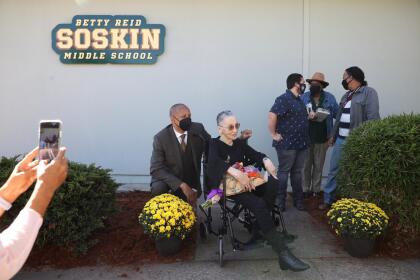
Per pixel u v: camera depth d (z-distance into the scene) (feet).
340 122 17.31
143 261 12.64
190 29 20.93
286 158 17.31
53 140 5.64
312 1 20.84
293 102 17.08
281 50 21.02
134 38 20.77
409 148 12.57
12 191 5.44
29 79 21.03
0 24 20.75
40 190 4.91
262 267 12.28
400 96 21.22
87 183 12.63
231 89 21.16
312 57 21.06
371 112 16.14
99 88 21.15
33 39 20.88
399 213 12.87
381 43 21.04
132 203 18.22
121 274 11.91
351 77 16.67
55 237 12.53
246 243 13.25
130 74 21.12
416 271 12.01
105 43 20.77
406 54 21.09
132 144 21.40
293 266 11.38
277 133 17.39
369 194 13.24
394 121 13.69
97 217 13.30
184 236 12.94
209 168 12.92
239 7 20.88
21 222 4.72
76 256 12.69
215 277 11.68
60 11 20.79
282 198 17.63
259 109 21.22
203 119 21.27
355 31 20.98
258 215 12.04
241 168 13.12
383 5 20.90
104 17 20.68
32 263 12.46
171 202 12.94
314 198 19.69
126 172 21.50
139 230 14.52
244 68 21.09
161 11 20.84
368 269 12.15
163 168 14.38
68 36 20.75
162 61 21.04
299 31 20.97
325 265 12.43
